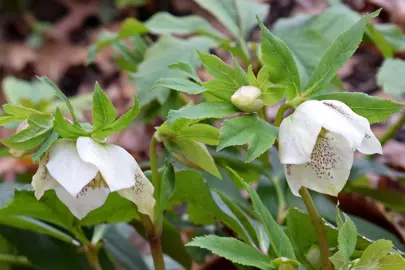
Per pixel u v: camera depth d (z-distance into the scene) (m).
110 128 0.52
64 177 0.50
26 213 0.64
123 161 0.51
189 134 0.56
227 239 0.51
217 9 0.82
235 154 0.78
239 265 0.60
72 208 0.52
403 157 1.06
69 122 0.51
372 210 0.73
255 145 0.50
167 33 0.79
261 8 0.83
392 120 1.17
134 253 0.74
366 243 0.55
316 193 0.73
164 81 0.53
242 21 0.82
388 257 0.51
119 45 0.84
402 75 0.71
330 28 0.77
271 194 0.74
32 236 0.68
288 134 0.50
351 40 0.52
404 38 0.81
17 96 1.02
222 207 0.62
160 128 0.55
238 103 0.51
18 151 0.53
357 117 0.49
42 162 0.52
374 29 0.77
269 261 0.52
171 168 0.57
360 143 0.48
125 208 0.62
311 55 0.74
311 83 0.52
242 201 0.74
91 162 0.50
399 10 1.01
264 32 0.52
